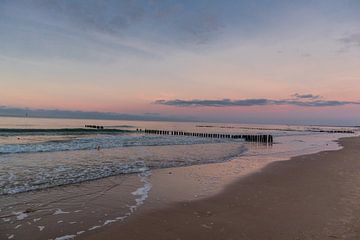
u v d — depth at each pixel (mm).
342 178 10648
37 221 6051
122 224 5980
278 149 23641
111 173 11102
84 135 32531
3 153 15414
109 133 40906
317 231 5520
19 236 5305
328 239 5137
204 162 14695
